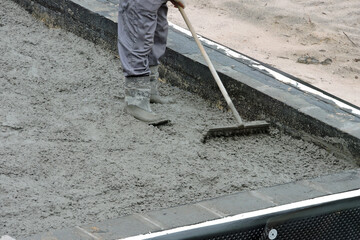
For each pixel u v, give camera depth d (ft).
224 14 52.16
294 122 30.58
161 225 19.48
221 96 33.71
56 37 40.93
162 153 28.50
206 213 20.44
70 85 34.86
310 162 29.04
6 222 22.81
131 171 26.86
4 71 35.40
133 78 31.27
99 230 18.94
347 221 17.42
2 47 38.24
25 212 23.56
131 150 28.66
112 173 26.58
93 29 39.88
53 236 18.40
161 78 37.01
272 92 31.81
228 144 30.12
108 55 39.09
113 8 40.45
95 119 31.22
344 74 42.78
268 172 27.81
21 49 38.42
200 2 54.39
